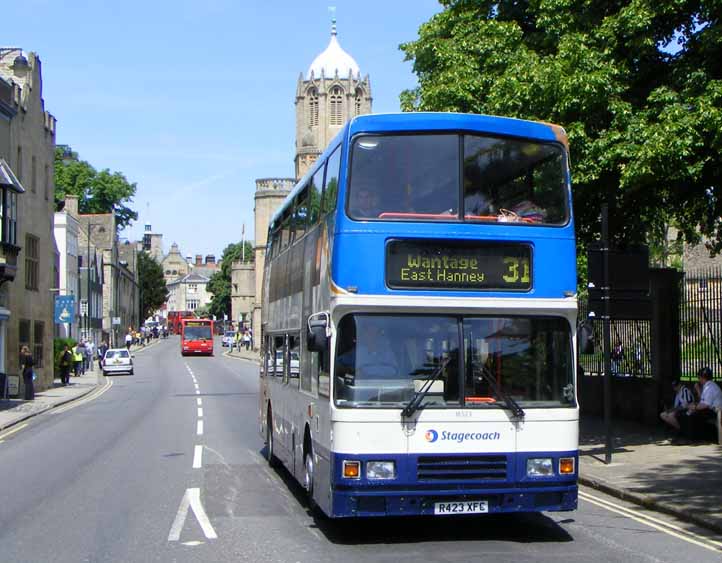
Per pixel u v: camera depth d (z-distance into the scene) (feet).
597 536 32.04
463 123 31.53
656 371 64.23
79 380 160.56
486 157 31.55
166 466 51.88
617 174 57.06
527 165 31.99
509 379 30.48
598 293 48.70
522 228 31.22
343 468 29.37
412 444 29.63
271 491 42.80
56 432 73.72
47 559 29.35
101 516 36.88
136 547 30.89
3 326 114.11
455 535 32.37
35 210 130.00
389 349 30.12
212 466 51.65
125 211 309.22
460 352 30.30
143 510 38.11
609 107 54.34
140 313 427.33
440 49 66.18
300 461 38.37
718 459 48.60
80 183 292.20
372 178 30.78
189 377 169.37
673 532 32.78
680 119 50.96
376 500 29.40
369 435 29.53
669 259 136.67
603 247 48.78
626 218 65.77
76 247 222.28
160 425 77.92
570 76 54.60
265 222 334.85
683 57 55.72
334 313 30.19
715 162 54.65
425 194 30.94
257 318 335.47
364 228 30.35
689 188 59.31
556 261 31.37
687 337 63.21
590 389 74.74
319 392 32.71
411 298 30.25
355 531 33.17
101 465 52.75
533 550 29.66
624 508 37.93
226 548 30.45
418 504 29.55
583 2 57.93
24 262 123.85
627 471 45.62
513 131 31.99
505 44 63.16
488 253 30.89
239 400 109.60
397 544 30.81
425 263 30.48
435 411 29.78
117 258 312.09
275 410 49.19
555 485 30.25
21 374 120.26
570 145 55.16
